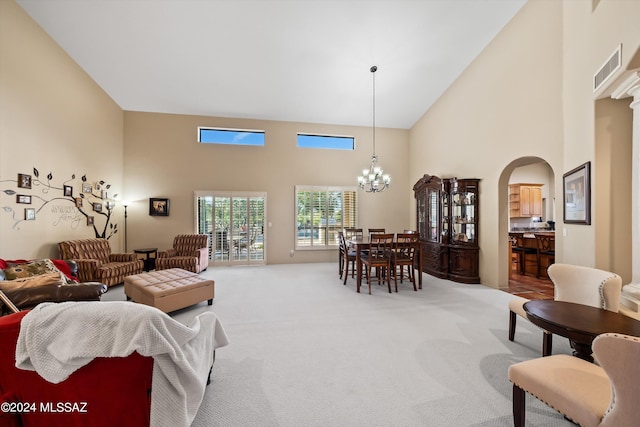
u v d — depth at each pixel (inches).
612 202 105.7
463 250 194.9
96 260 167.5
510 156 167.2
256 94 227.1
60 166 166.2
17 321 44.9
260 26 161.2
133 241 240.7
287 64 193.3
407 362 88.1
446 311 135.3
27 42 140.9
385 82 216.5
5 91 129.1
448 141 225.6
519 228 320.8
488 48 182.5
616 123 105.6
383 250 184.7
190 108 242.2
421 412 66.1
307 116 262.2
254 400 69.8
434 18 159.9
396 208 289.1
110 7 145.3
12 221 133.2
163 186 246.5
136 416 49.2
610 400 43.7
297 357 90.9
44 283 105.5
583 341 62.5
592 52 108.9
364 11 153.0
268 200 264.2
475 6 154.6
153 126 245.3
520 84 159.9
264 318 125.4
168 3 145.2
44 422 48.7
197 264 209.9
